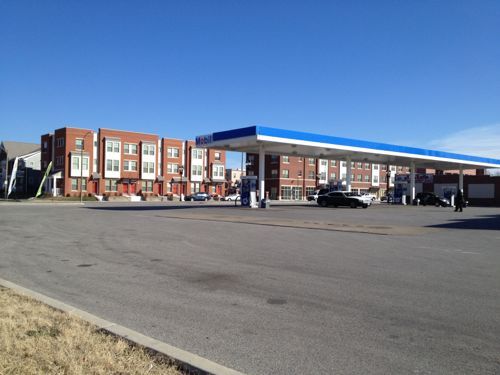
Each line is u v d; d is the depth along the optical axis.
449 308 6.45
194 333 5.39
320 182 87.06
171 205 46.06
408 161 56.94
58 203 51.31
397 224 21.50
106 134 69.50
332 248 12.69
